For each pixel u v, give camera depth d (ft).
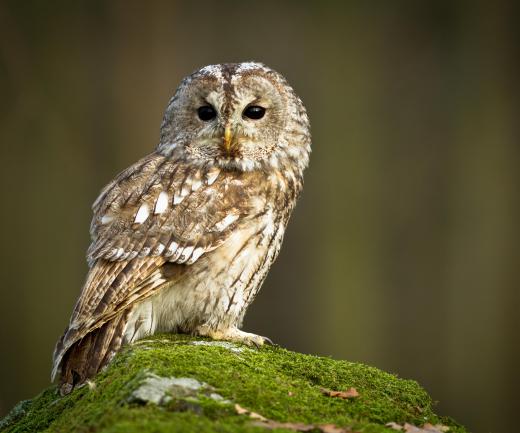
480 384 61.46
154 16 61.87
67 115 59.77
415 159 62.85
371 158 61.72
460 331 61.87
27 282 59.72
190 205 25.53
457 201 63.05
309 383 20.90
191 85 27.30
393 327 60.64
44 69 60.29
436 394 61.26
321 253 60.23
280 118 27.73
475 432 61.31
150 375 17.74
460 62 64.90
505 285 62.54
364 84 62.85
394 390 21.68
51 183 59.47
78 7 61.16
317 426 16.74
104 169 60.13
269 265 27.07
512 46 64.85
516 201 63.62
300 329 59.88
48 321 59.93
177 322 25.80
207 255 25.39
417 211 62.13
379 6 63.72
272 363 21.93
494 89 64.59
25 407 23.63
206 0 62.90
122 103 61.00
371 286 60.44
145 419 15.79
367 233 60.70
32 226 59.36
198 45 63.05
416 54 64.18
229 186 26.20
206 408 16.60
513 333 62.23
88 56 61.36
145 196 25.49
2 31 58.80
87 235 60.39
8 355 59.21
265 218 26.32
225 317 25.76
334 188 60.90
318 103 62.34
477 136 63.87
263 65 28.48
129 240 24.72
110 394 17.63
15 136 58.65
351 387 21.39
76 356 23.58
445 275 62.13
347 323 59.67
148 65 61.82
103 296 23.95
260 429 15.80
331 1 63.31
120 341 24.04
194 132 27.02
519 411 61.31
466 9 64.80
